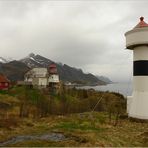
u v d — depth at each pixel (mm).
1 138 21609
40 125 27516
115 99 76438
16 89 87688
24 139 20766
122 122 27625
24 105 55875
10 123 28750
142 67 29156
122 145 18969
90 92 93062
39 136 21531
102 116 31125
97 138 20000
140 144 19438
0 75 94125
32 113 43875
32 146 18016
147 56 29219
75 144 18266
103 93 85625
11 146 18250
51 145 18125
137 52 29703
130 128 24719
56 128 24469
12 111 45812
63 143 18547
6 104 55312
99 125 25672
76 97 87438
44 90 92562
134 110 29234
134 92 30000
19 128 26609
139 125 26109
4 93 78750
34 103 61000
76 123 26656
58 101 76062
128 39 29797
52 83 113438
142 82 29016
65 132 22234
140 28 28422
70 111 49219
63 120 28922
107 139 20031
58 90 96312
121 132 22953
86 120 28172
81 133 21781
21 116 38031
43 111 46750
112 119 29250
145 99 28516
